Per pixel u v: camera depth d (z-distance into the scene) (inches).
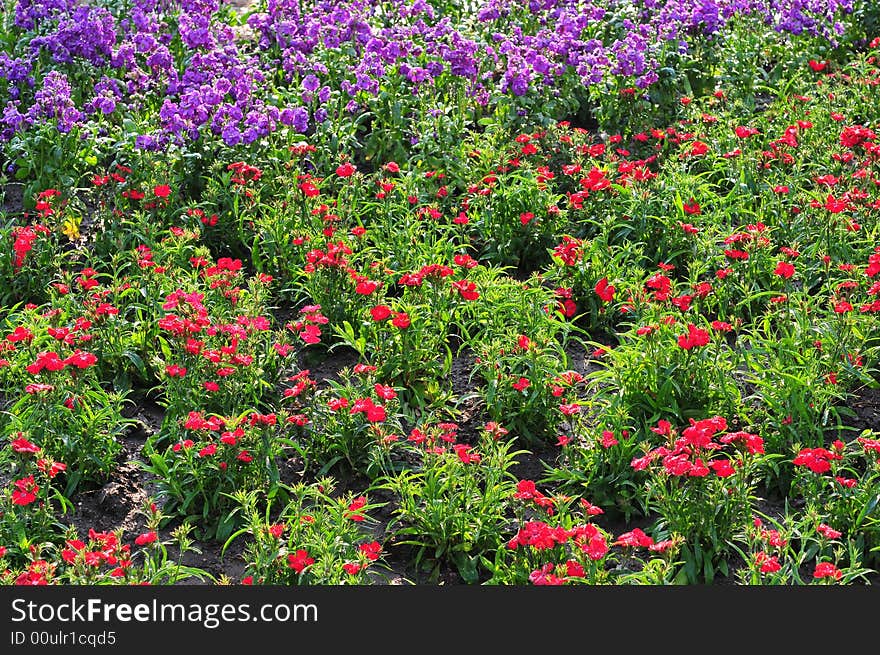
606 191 362.0
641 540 206.2
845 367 274.5
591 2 490.9
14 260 326.6
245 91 393.7
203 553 240.2
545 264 357.4
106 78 417.7
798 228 354.0
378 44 417.7
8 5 492.1
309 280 321.7
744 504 230.7
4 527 229.5
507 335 292.0
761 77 496.4
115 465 262.5
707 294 300.2
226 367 264.2
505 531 239.3
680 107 440.8
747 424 269.4
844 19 516.1
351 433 258.8
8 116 382.0
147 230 345.7
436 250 344.8
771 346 284.5
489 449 245.9
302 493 235.6
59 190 373.4
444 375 297.0
